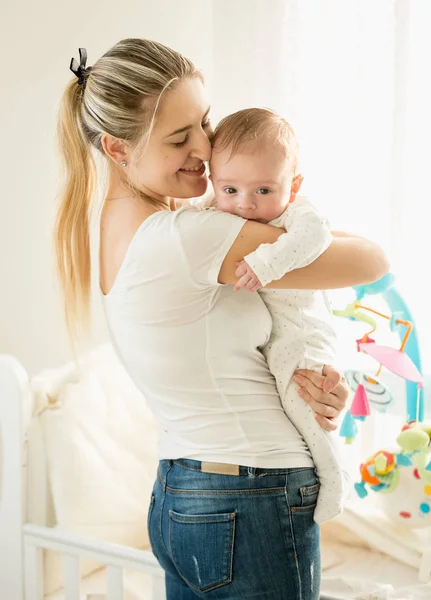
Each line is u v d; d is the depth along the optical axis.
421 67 1.94
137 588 1.83
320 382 1.12
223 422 1.08
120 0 2.31
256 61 2.19
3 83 2.09
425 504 1.78
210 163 1.14
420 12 1.93
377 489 1.81
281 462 1.08
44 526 1.79
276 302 1.13
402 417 2.08
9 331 2.16
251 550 1.06
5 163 2.11
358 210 2.04
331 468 1.12
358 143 2.03
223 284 1.06
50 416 1.86
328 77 2.07
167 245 1.04
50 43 2.19
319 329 1.16
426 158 1.96
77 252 1.24
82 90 1.17
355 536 1.91
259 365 1.12
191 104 1.10
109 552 1.67
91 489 1.88
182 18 2.46
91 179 1.24
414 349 1.71
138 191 1.16
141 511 1.97
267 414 1.10
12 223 2.15
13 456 1.78
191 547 1.09
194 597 1.18
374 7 1.97
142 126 1.09
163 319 1.07
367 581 1.66
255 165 1.09
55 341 2.29
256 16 2.18
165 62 1.10
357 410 1.59
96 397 1.98
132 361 1.14
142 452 2.05
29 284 2.21
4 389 1.78
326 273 1.06
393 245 1.96
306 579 1.09
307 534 1.10
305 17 2.11
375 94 2.00
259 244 1.04
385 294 1.66
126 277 1.09
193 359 1.08
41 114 2.20
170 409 1.12
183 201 1.40
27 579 1.79
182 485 1.11
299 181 1.19
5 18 2.07
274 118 1.12
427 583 1.69
